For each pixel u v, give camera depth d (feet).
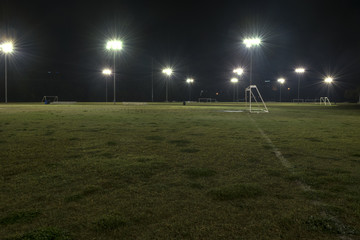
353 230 7.73
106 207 9.19
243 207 9.23
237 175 13.04
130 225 7.95
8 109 77.82
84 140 23.58
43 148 19.74
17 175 12.87
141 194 10.42
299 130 32.17
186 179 12.35
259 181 12.12
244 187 11.21
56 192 10.61
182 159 16.39
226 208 9.14
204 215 8.61
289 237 7.35
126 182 11.90
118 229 7.72
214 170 13.94
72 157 16.80
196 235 7.39
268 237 7.32
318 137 26.27
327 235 7.47
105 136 26.09
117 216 8.48
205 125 37.42
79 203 9.53
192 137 25.76
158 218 8.39
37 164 14.99
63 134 27.32
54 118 47.37
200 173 13.28
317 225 7.98
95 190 10.85
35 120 43.19
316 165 15.08
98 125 36.42
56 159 16.22
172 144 21.76
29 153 17.94
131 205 9.37
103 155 17.44
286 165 15.05
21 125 35.68
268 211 8.92
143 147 20.36
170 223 8.07
